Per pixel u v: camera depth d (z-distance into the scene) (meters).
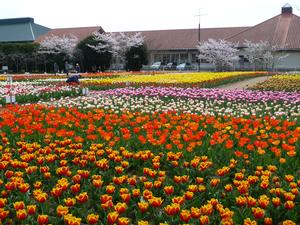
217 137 8.11
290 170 6.69
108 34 58.25
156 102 15.75
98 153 7.04
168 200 5.45
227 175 6.49
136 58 55.47
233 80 29.48
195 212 4.34
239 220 4.74
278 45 52.81
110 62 57.44
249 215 4.77
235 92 18.06
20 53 57.62
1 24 76.06
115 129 9.95
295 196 5.27
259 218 4.55
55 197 5.35
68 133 8.55
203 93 17.69
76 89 20.27
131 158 7.36
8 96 15.37
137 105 14.27
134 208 5.23
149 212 5.07
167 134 8.87
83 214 5.03
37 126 8.98
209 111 13.52
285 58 52.84
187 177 5.78
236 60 55.47
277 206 4.97
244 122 10.26
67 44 56.03
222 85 26.69
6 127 9.65
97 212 5.16
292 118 11.87
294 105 15.16
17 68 59.09
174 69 59.03
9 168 6.68
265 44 51.38
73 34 65.19
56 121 9.91
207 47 53.50
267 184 5.37
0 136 8.98
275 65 52.81
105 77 34.22
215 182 5.52
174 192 5.75
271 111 13.70
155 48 62.84
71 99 17.09
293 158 7.23
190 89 19.45
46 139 8.33
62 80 30.45
